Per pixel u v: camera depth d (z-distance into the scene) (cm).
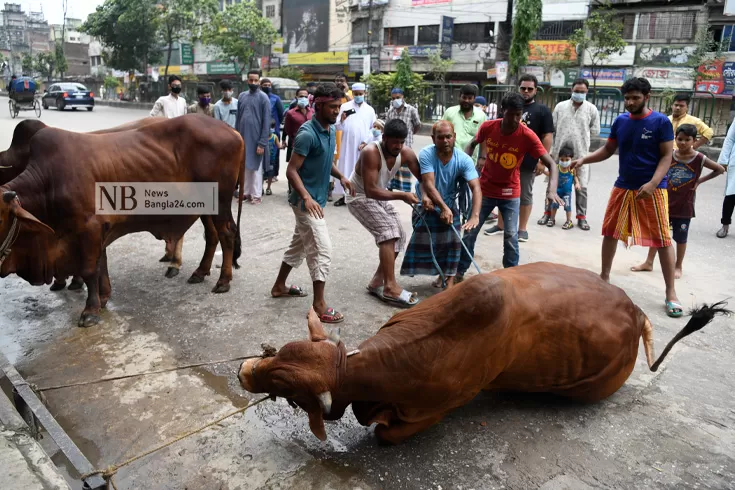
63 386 362
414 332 279
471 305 271
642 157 477
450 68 2886
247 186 885
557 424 329
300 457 298
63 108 3097
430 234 475
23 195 408
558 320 313
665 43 2256
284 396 276
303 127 441
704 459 301
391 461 295
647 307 503
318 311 460
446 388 278
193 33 3788
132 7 3791
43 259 422
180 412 338
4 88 6831
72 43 6462
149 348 413
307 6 3728
